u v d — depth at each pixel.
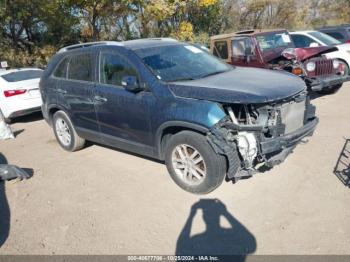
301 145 5.14
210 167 3.70
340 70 7.66
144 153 4.52
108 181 4.60
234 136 3.60
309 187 3.93
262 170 4.29
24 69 9.01
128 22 17.58
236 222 3.43
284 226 3.29
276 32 8.49
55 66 5.77
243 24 23.81
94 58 4.92
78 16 15.55
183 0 17.52
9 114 8.17
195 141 3.73
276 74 4.38
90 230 3.54
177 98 3.83
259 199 3.77
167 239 3.28
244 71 4.62
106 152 5.70
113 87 4.60
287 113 3.77
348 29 11.20
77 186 4.54
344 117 6.49
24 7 13.57
